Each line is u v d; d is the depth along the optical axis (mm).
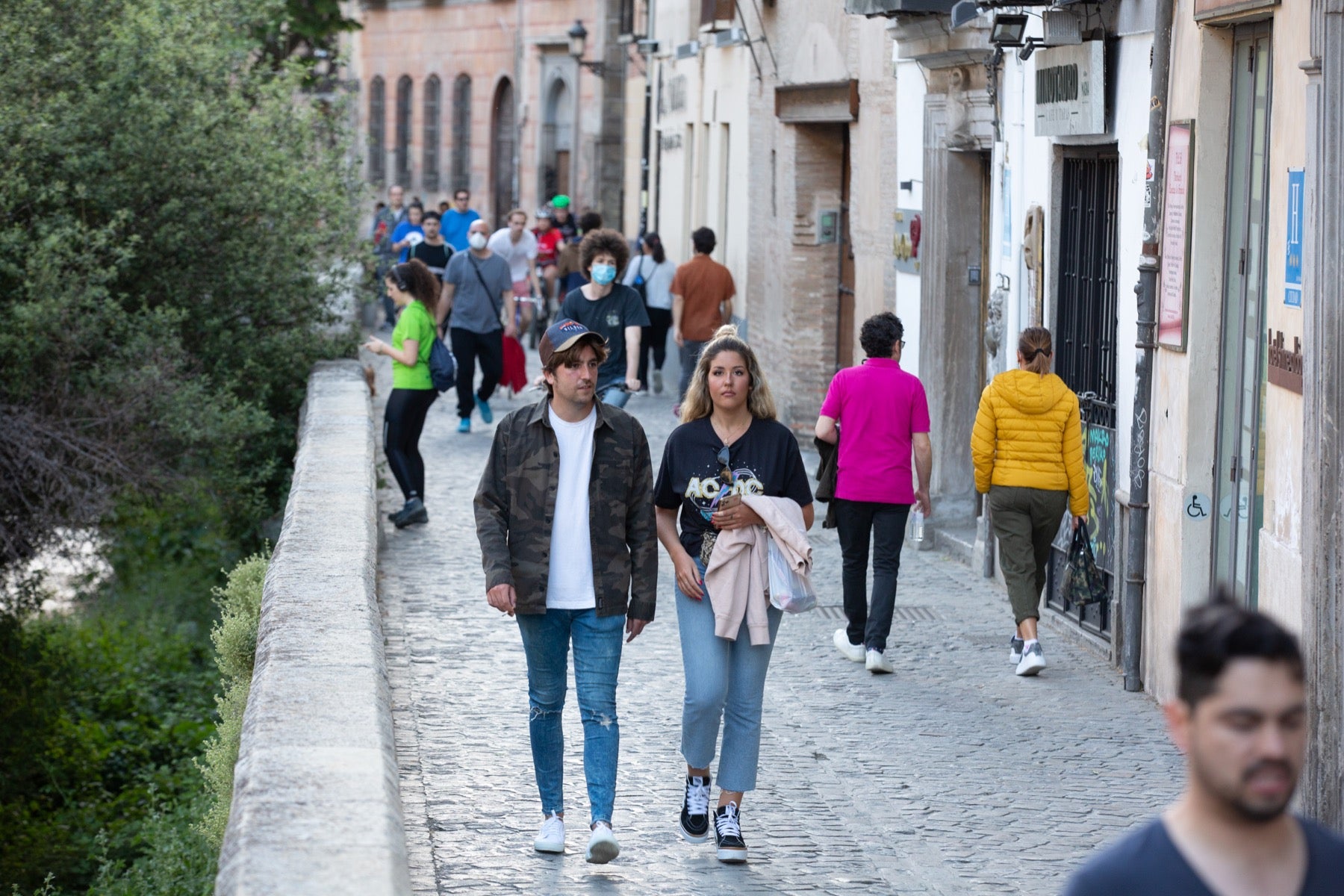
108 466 18844
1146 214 12539
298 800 6348
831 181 26062
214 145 21094
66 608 23578
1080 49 13914
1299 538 9555
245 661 10703
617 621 8656
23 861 16609
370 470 14258
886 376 13133
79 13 20641
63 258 19250
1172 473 12203
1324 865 3535
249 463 21469
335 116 23844
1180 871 3520
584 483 8602
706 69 34250
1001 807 9922
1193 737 3500
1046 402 12914
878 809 9844
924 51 18500
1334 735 8672
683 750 8945
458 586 15578
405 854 6027
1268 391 10219
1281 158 10109
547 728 8781
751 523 8766
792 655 13703
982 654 13742
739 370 8781
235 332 21719
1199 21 11641
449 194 64562
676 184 38219
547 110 56688
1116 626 13234
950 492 18594
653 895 8273
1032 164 15953
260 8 24031
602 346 8586
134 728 20250
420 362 18281
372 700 7805
